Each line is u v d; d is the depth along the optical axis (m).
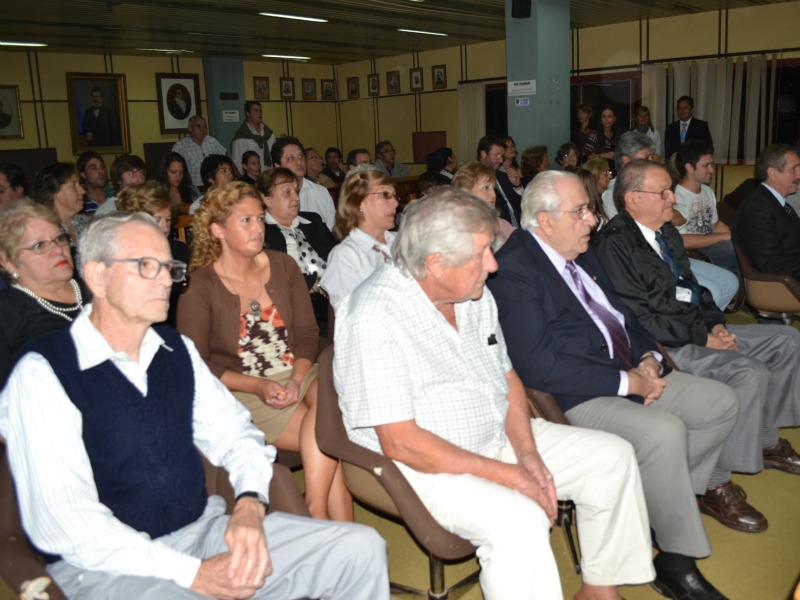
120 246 1.56
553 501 1.95
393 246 1.95
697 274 4.01
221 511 1.79
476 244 1.84
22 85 11.88
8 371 2.02
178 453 1.67
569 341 2.43
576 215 2.42
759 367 2.72
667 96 10.48
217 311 2.46
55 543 1.47
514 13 7.60
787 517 2.77
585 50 11.28
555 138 7.98
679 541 2.25
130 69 12.94
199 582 1.51
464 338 2.01
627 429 2.27
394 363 1.83
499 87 12.62
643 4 9.02
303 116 15.36
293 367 2.58
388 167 11.01
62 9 8.23
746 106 9.73
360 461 1.88
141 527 1.63
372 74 14.89
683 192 4.66
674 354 2.90
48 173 3.51
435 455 1.85
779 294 3.98
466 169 3.76
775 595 2.30
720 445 2.53
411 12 9.11
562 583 2.38
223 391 1.82
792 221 4.09
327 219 5.36
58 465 1.48
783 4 9.22
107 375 1.58
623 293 2.90
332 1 8.20
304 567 1.67
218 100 13.55
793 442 3.43
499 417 2.04
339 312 1.95
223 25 9.72
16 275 2.09
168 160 5.76
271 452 1.84
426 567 2.52
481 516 1.79
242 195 2.45
